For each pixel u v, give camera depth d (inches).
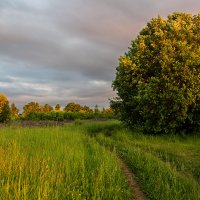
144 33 1166.3
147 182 438.3
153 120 1032.8
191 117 997.2
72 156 479.5
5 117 1881.2
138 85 1036.5
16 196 274.8
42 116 2236.7
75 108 4003.4
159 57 1056.8
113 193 360.8
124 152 694.5
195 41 1063.0
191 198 359.3
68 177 376.2
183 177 449.7
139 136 994.7
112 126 1347.2
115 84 1179.3
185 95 970.7
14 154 416.8
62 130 1058.1
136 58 1098.7
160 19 1131.9
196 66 1005.2
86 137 942.4
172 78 977.5
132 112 1129.4
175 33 1070.4
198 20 1116.5
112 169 462.9
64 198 318.7
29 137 747.4
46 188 292.8
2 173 340.8
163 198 368.8
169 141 920.9
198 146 786.2
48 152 498.9
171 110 985.5
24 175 364.2
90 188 364.5
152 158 578.6
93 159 508.1
